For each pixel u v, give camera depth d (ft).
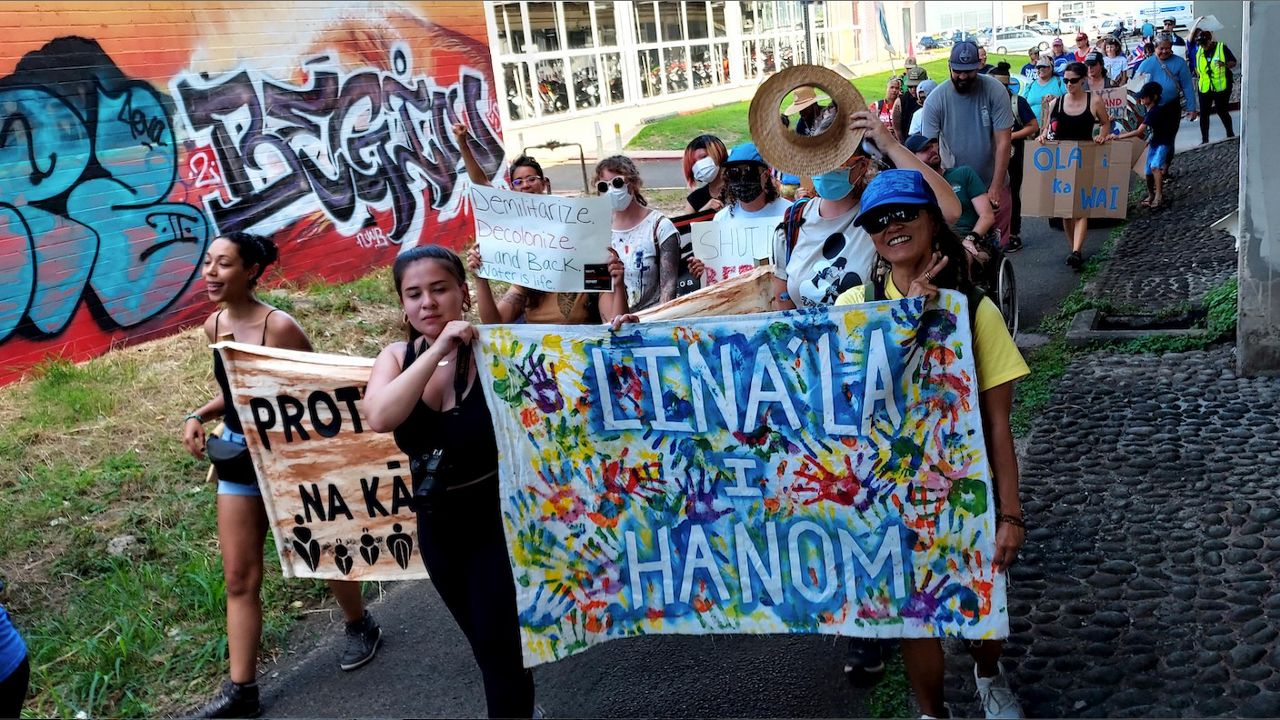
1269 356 20.97
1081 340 24.67
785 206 17.48
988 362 9.79
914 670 10.43
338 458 13.12
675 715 12.44
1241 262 20.80
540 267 13.47
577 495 10.78
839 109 12.30
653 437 10.61
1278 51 19.52
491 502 10.59
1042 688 11.71
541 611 10.80
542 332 10.44
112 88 30.35
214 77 33.37
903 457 9.96
